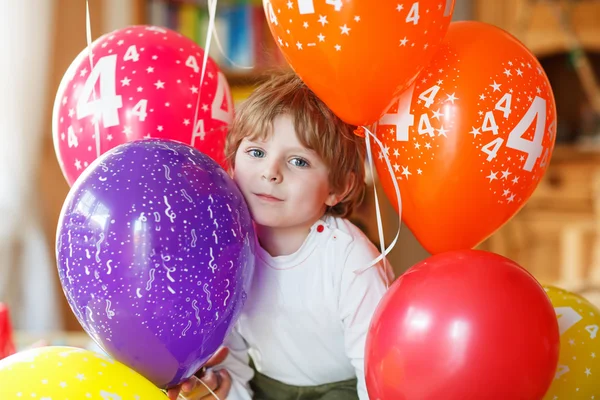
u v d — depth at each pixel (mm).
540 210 3459
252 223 978
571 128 3629
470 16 3305
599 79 3584
